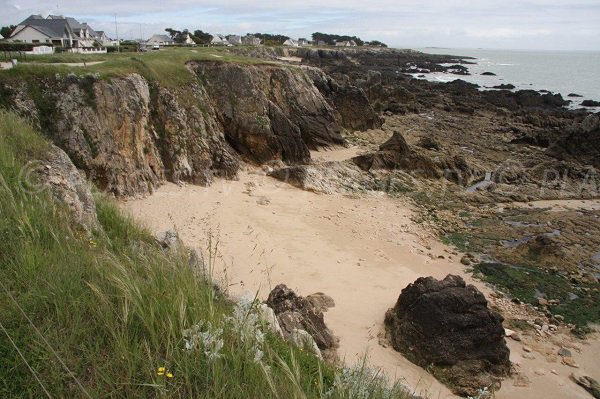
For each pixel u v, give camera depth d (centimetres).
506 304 1497
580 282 1647
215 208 2080
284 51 9981
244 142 2847
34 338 404
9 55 2575
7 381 364
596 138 3116
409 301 1243
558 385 1118
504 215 2300
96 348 405
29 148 1020
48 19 5578
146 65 2531
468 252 1883
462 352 1124
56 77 2027
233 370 405
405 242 1927
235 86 2966
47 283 481
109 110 2095
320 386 403
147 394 372
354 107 3938
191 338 420
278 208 2183
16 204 665
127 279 497
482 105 5181
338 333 1208
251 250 1692
